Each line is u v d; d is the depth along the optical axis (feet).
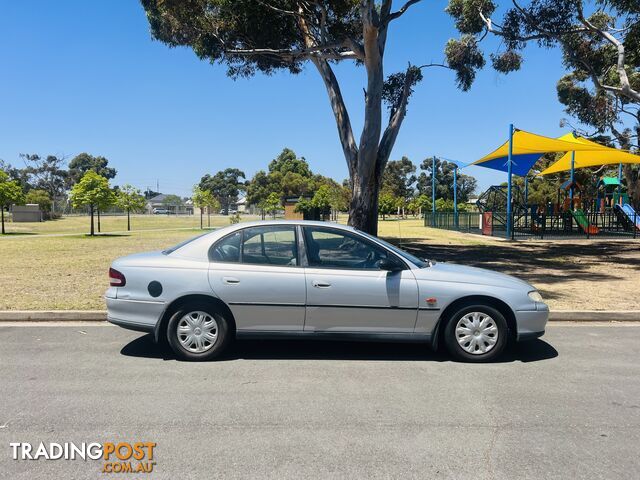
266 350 20.62
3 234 100.17
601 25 63.26
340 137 56.80
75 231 114.83
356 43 51.98
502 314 19.57
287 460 11.70
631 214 98.32
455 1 63.00
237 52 56.70
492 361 19.27
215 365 18.63
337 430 13.29
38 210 174.50
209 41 55.88
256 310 18.83
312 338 19.06
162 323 19.07
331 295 18.78
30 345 21.15
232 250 19.43
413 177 341.62
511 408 14.90
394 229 121.19
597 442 12.78
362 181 52.85
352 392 16.06
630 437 13.07
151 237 89.71
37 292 32.04
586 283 37.65
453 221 123.44
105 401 15.11
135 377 17.26
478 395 15.93
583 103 91.15
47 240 81.46
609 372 18.30
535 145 80.59
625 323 26.45
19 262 49.42
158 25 56.44
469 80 65.87
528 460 11.82
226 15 53.52
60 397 15.40
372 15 46.65
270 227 19.72
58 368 18.17
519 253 59.82
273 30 55.11
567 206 103.30
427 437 12.94
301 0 53.31
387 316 18.90
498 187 104.78
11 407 14.62
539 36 59.31
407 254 20.42
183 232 109.60
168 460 11.68
